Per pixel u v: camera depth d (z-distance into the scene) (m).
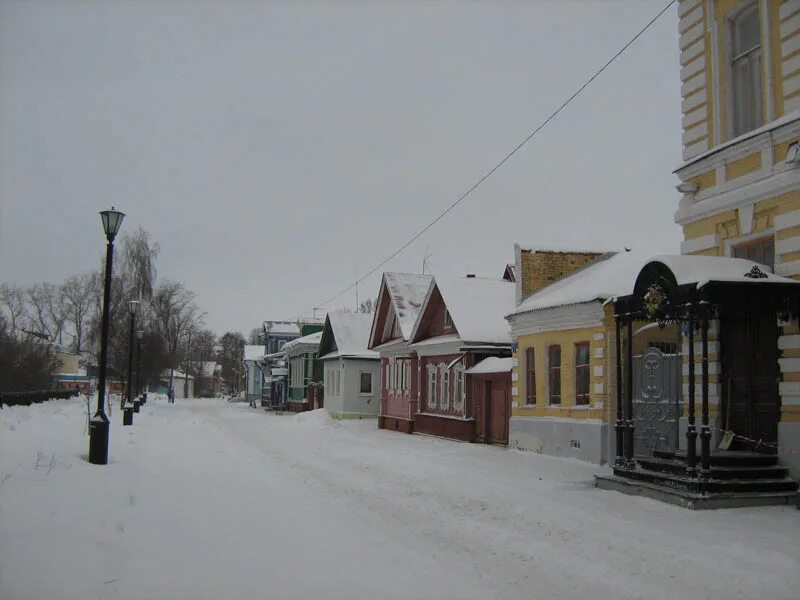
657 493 11.65
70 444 16.97
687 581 7.13
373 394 43.81
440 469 16.33
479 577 7.26
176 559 7.21
